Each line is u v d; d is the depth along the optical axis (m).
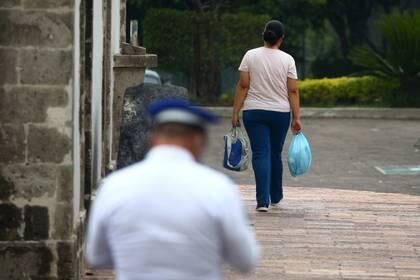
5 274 18.06
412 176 39.25
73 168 18.08
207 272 9.70
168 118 9.95
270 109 26.45
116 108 30.70
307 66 99.12
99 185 24.00
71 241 18.06
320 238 24.36
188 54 73.50
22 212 18.05
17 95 17.89
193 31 73.25
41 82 17.88
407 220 27.03
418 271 21.30
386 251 23.11
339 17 89.12
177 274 9.61
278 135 27.11
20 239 18.08
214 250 9.74
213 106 72.38
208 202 9.69
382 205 29.47
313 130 58.75
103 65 27.09
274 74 26.31
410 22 69.94
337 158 45.03
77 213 19.06
